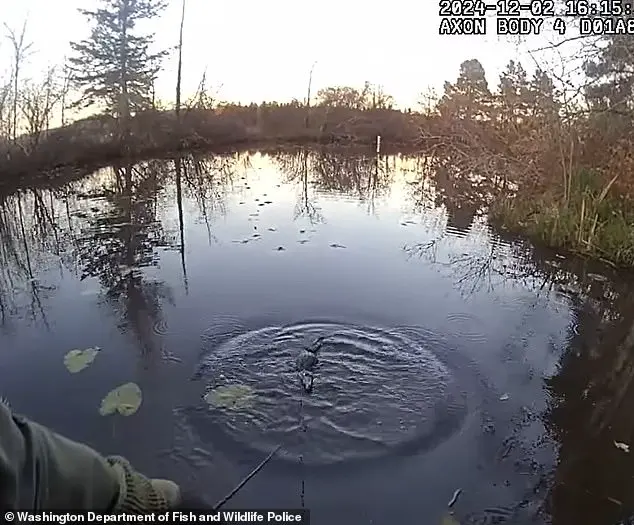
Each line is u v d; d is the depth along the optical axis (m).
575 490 3.50
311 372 4.68
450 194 12.43
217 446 3.78
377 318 5.89
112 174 15.44
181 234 9.26
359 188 13.77
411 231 9.57
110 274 7.32
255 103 23.91
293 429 3.96
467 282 7.13
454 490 3.47
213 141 21.22
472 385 4.64
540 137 9.66
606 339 5.65
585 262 7.93
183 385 4.50
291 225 9.86
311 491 3.41
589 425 4.17
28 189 13.32
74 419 4.06
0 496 0.70
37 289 6.86
